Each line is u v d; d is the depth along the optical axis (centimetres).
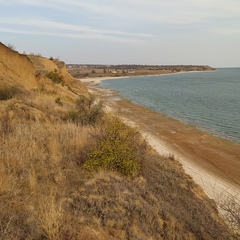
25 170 533
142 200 559
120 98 4812
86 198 476
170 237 483
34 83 2108
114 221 434
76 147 736
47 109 1272
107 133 784
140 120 2659
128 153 721
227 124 2566
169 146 1717
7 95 1256
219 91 6400
